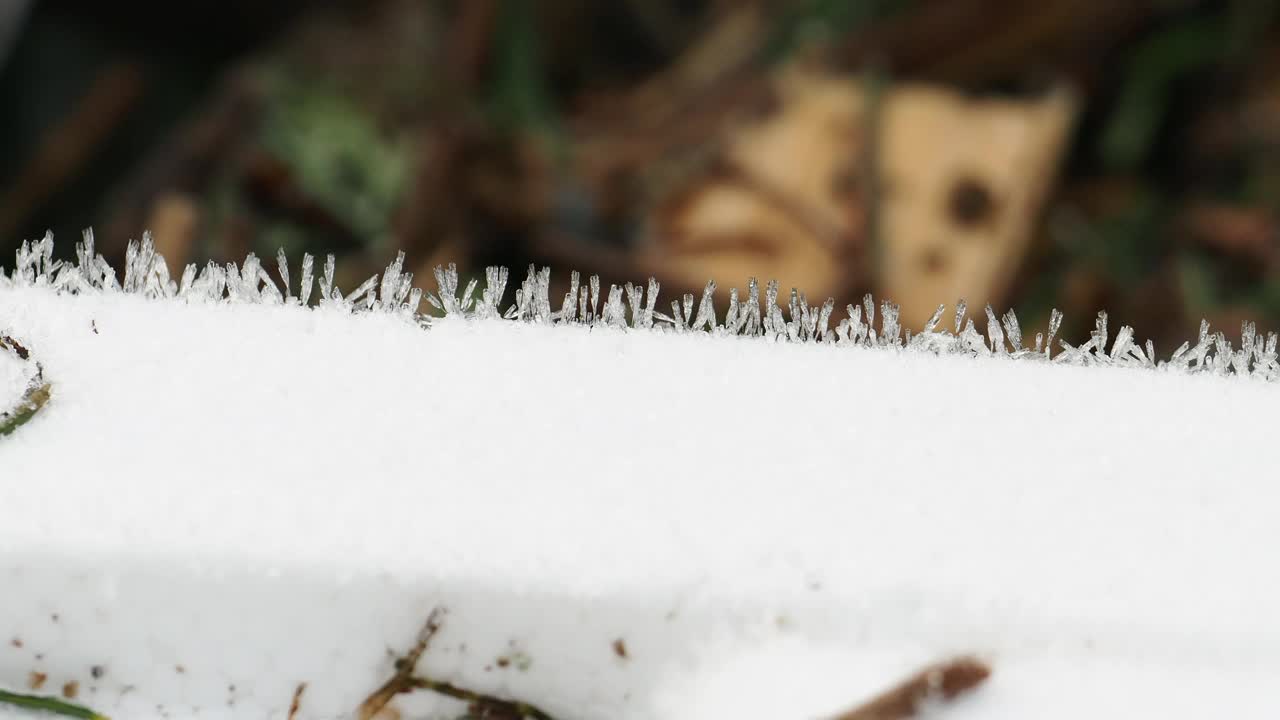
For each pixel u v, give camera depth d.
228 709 0.35
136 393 0.35
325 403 0.35
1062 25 0.79
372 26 0.85
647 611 0.34
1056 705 0.34
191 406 0.35
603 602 0.34
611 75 0.87
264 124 0.78
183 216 0.74
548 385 0.36
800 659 0.34
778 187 0.74
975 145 0.75
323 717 0.35
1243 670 0.34
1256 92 0.81
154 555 0.34
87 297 0.36
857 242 0.71
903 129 0.76
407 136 0.79
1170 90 0.82
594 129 0.81
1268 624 0.34
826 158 0.75
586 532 0.34
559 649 0.34
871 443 0.35
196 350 0.36
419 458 0.35
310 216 0.75
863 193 0.73
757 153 0.76
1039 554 0.35
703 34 0.88
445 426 0.35
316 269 0.72
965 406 0.36
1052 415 0.36
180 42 0.85
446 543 0.34
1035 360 0.37
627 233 0.75
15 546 0.34
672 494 0.35
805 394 0.36
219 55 0.86
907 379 0.36
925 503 0.35
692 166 0.76
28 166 0.80
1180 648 0.34
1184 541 0.35
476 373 0.36
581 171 0.77
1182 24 0.80
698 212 0.74
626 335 0.36
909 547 0.35
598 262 0.73
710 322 0.37
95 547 0.34
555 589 0.34
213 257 0.73
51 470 0.35
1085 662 0.34
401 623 0.34
